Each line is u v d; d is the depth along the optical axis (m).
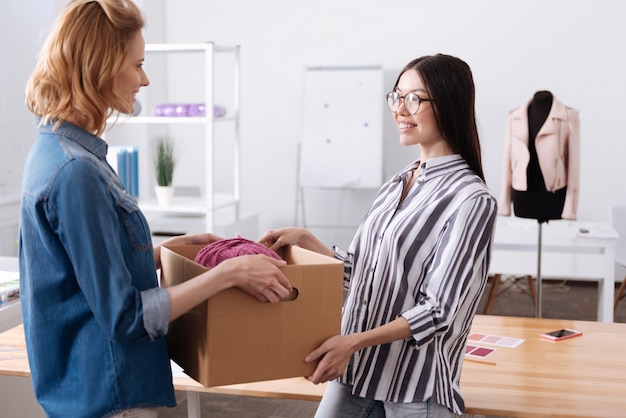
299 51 6.75
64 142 1.49
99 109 1.48
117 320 1.44
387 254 1.85
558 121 4.26
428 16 6.47
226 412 3.81
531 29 6.30
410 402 1.82
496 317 2.92
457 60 1.84
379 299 1.85
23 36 5.60
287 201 6.94
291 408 3.88
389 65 6.59
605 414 1.98
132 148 5.43
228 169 7.03
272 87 6.85
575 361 2.41
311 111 6.39
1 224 5.37
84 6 1.47
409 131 1.87
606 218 6.35
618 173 6.30
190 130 7.06
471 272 1.74
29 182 1.49
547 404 2.05
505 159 4.54
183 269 1.70
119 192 1.53
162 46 4.74
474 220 1.75
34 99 1.52
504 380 2.24
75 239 1.44
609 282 4.67
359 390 1.86
